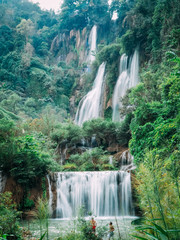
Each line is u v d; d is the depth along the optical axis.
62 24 84.31
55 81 65.38
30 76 64.50
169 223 3.98
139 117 17.67
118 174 19.20
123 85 41.81
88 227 6.73
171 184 4.00
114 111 42.69
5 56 67.75
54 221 15.54
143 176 4.04
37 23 95.69
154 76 22.61
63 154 28.41
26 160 17.25
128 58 42.28
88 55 73.44
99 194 19.30
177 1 26.38
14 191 16.36
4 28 74.88
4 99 48.56
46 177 18.83
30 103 55.66
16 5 104.69
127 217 16.88
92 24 77.38
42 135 27.59
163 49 26.64
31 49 71.56
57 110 56.84
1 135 18.02
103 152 27.94
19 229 8.18
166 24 28.56
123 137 28.39
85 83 58.97
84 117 50.16
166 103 15.15
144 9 36.00
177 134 10.47
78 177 19.95
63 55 83.25
